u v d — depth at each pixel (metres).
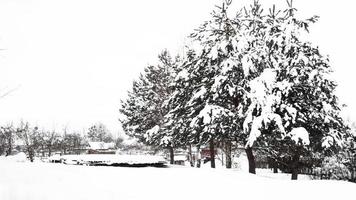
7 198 6.55
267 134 20.19
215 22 22.25
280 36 20.31
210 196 10.04
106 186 9.75
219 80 19.77
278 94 18.80
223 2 22.05
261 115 18.19
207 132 20.92
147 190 9.98
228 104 22.61
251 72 20.06
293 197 10.48
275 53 20.95
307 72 19.75
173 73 34.25
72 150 63.91
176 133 27.22
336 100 22.25
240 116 19.58
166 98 34.00
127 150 66.56
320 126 20.53
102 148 74.75
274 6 21.41
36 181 8.79
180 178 12.66
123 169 14.59
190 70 23.27
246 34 21.27
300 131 18.36
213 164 25.34
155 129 32.50
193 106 22.72
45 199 6.90
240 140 21.67
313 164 31.16
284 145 21.67
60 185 8.66
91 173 12.38
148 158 25.62
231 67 19.59
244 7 22.23
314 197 10.55
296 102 20.09
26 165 13.40
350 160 29.89
